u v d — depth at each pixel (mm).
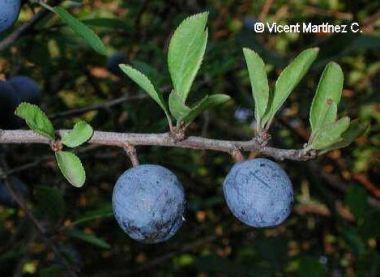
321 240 405
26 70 291
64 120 298
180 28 142
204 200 391
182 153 317
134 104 272
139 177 146
